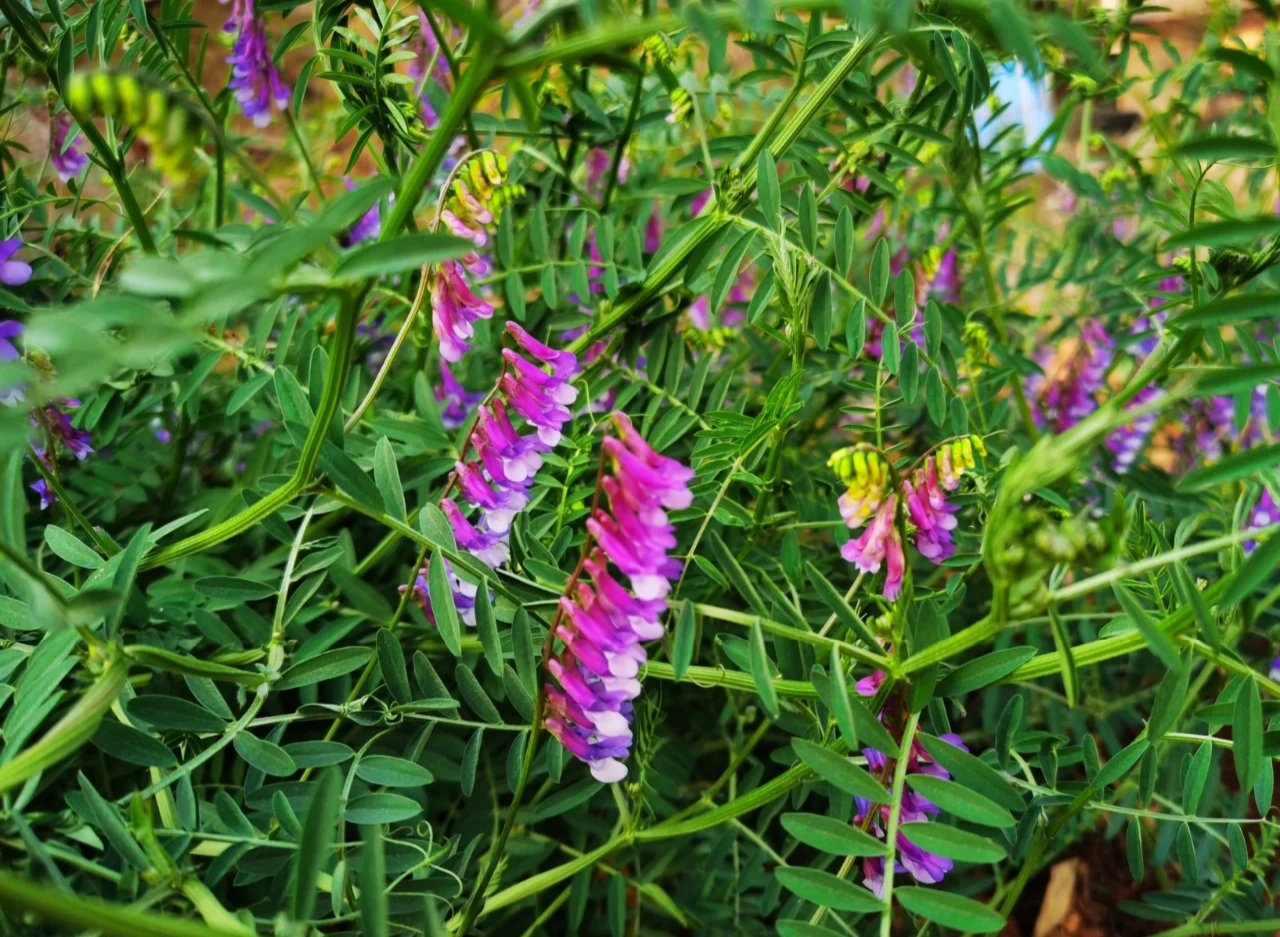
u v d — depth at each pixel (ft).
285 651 1.10
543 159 1.37
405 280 1.31
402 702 0.98
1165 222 1.39
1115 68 1.41
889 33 1.09
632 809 1.16
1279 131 0.84
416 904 0.95
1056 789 1.03
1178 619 0.86
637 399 1.36
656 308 1.33
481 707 0.98
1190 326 0.92
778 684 0.97
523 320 1.38
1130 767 0.95
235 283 0.69
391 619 1.09
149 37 1.27
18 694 0.87
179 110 0.71
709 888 1.20
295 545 1.00
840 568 1.38
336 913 0.89
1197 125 1.47
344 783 0.95
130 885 0.88
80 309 0.69
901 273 1.13
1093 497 1.46
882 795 0.84
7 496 0.83
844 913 1.11
